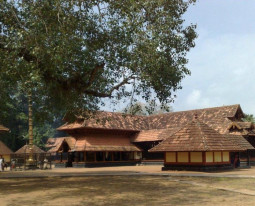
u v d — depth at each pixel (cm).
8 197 1332
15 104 5150
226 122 3738
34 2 1395
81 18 1500
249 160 3400
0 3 1457
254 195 1316
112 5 1471
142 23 1452
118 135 4125
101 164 3766
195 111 4328
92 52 1592
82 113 2073
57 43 1344
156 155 4028
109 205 1113
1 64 1367
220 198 1248
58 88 1694
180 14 1767
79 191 1477
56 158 4347
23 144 5803
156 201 1188
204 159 2494
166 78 1677
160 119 4591
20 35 1296
